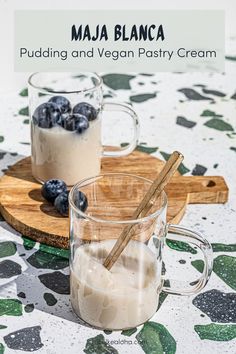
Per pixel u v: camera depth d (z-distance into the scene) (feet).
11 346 3.79
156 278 3.90
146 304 3.88
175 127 6.09
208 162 5.58
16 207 4.84
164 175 3.84
